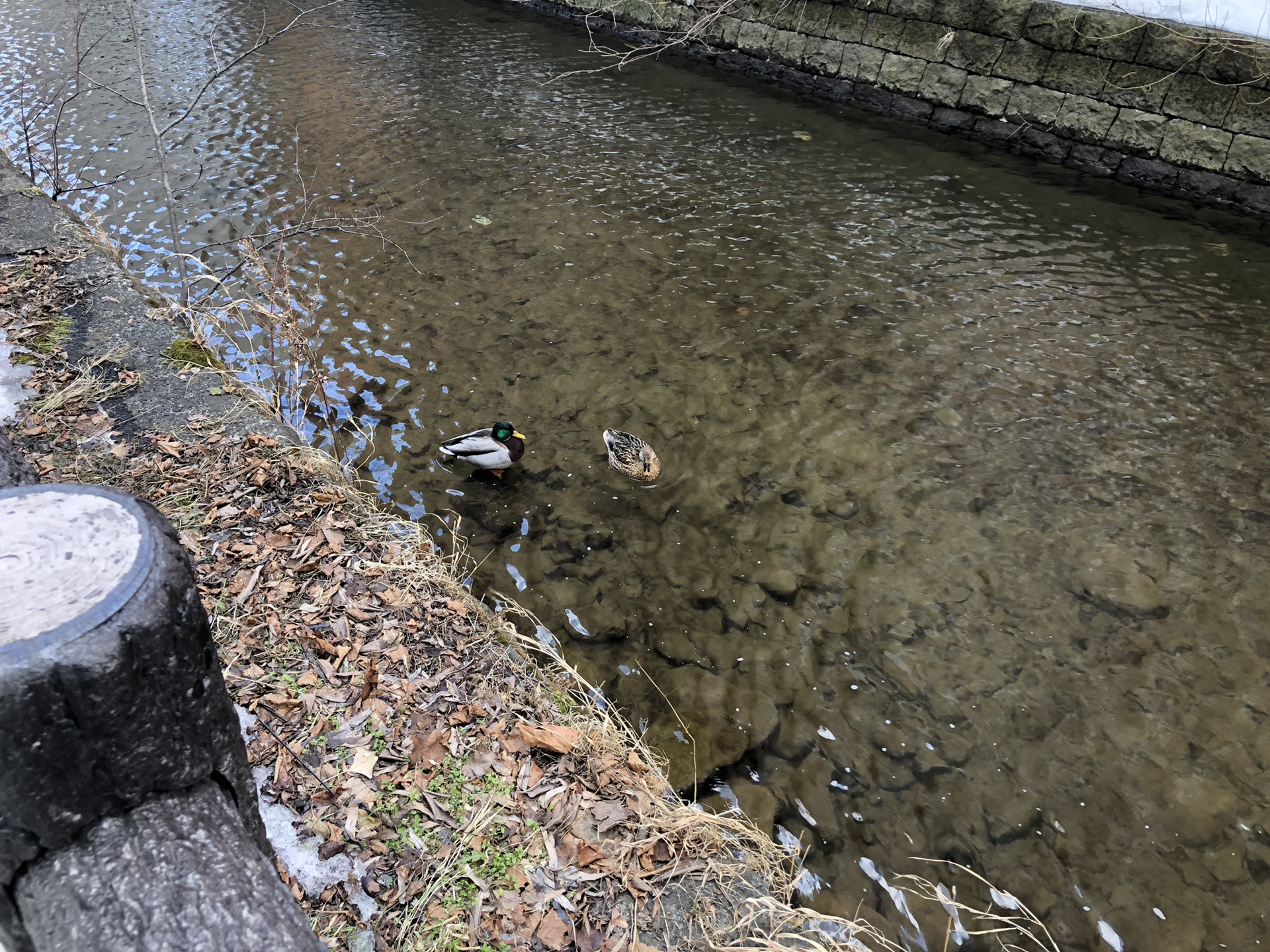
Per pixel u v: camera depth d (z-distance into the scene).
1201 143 8.13
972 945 2.86
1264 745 3.49
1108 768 3.41
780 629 4.02
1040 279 6.95
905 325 6.31
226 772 1.52
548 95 10.67
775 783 3.36
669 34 12.23
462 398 5.49
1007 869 3.08
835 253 7.32
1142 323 6.37
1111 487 4.84
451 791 2.44
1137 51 8.30
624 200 8.18
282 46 12.31
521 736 2.64
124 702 1.22
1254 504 4.71
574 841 2.34
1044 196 8.40
